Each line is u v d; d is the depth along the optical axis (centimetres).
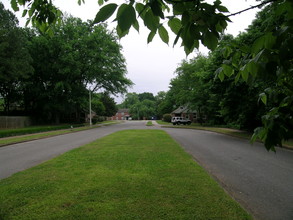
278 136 143
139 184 437
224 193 386
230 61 169
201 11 116
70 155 765
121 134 1717
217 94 1783
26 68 2680
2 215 314
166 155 746
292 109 147
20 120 3092
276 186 472
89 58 3400
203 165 680
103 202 353
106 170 547
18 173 535
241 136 1559
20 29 2803
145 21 112
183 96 3775
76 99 3559
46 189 413
